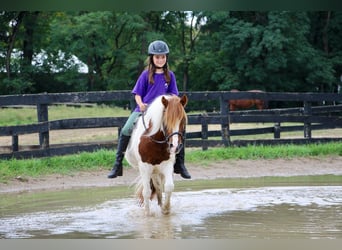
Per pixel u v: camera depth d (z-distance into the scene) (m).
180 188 11.88
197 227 8.00
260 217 8.70
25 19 44.16
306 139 17.80
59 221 8.55
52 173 13.29
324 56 44.66
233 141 16.67
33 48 45.44
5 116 27.73
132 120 9.23
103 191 11.70
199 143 16.36
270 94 17.52
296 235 7.46
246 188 11.77
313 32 45.94
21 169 13.09
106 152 14.64
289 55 41.62
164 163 8.56
